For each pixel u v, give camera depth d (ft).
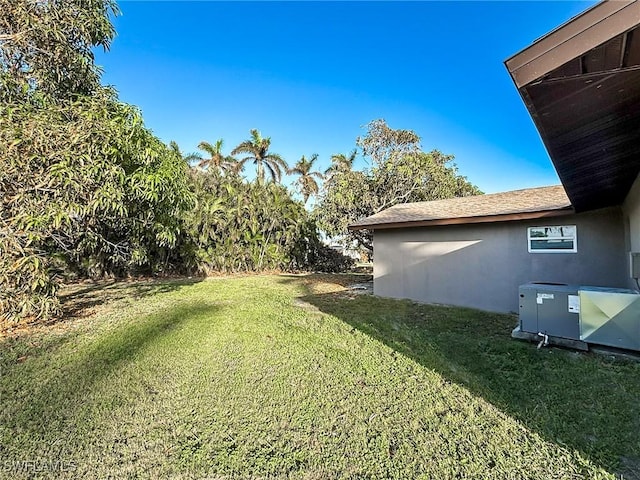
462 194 56.54
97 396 10.02
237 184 47.19
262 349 14.14
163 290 30.81
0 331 16.51
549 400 9.91
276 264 47.70
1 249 15.08
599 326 13.73
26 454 7.38
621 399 9.91
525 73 6.68
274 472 6.88
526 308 15.58
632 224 17.20
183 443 7.79
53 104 17.56
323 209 44.57
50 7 17.79
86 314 20.40
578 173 13.89
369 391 10.45
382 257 28.76
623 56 6.32
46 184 15.52
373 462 7.18
